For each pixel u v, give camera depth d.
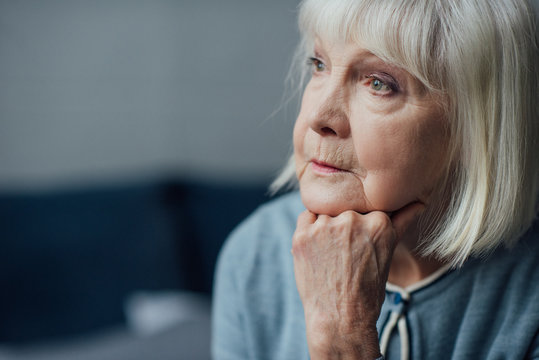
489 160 0.65
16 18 1.99
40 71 2.03
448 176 0.68
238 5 2.08
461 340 0.74
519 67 0.62
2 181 2.03
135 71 2.11
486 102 0.62
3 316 1.63
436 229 0.71
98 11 2.05
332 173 0.67
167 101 2.13
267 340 0.87
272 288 0.87
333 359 0.66
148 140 2.14
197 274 1.95
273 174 2.04
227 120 2.14
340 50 0.63
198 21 2.10
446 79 0.62
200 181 2.02
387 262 0.67
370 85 0.63
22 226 1.72
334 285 0.67
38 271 1.70
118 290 1.77
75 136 2.08
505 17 0.60
